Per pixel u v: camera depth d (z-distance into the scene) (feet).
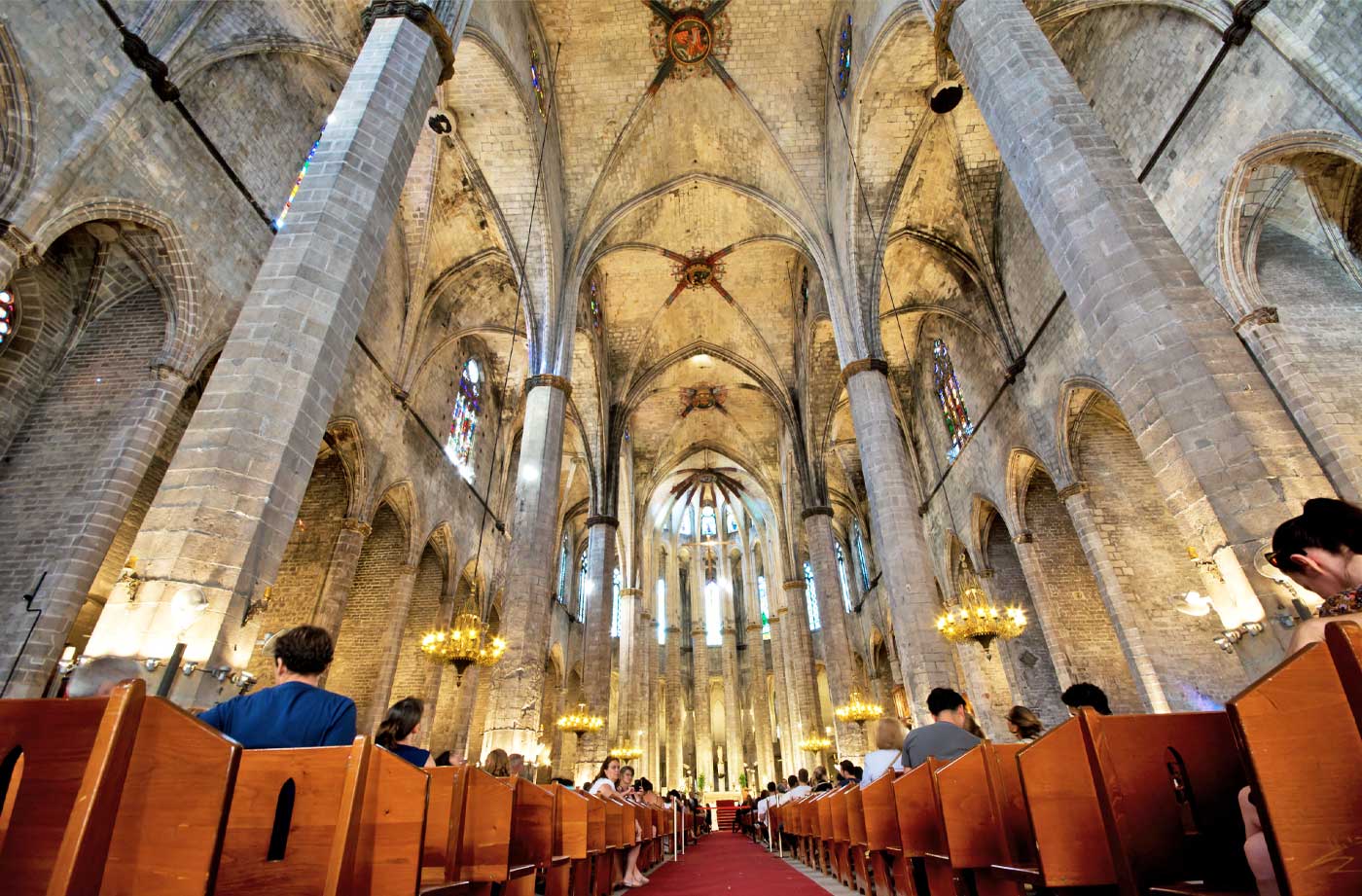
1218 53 35.32
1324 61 30.35
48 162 30.63
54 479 35.73
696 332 86.22
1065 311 50.52
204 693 19.38
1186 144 38.29
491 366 82.33
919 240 61.36
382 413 57.88
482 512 79.25
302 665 12.44
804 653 88.79
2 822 6.85
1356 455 30.91
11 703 6.85
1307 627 7.45
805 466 80.69
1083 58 45.55
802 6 57.82
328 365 25.02
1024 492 61.05
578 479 107.86
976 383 66.18
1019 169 27.30
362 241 26.94
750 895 22.86
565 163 63.77
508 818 13.62
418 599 76.74
